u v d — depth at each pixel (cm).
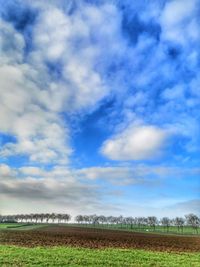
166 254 4116
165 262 3353
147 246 5366
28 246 4278
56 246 4425
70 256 3350
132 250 4359
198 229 18725
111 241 6191
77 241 5669
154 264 3198
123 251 4138
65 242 5272
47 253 3469
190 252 4675
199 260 3712
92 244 5128
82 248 4281
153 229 18438
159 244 6009
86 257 3350
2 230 9331
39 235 7062
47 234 7638
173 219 18800
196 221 18400
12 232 8175
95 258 3322
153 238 8288
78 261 3080
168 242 6856
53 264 2861
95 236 7738
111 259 3331
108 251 4041
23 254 3297
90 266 2878
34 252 3503
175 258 3738
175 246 5753
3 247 3881
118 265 3014
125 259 3378
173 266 3142
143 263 3198
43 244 4694
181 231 16812
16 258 3022
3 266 2614
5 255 3161
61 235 7431
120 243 5716
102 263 3061
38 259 3041
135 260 3366
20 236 6475
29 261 2905
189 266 3203
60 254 3444
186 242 7112
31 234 7406
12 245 4309
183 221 18538
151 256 3775
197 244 6581
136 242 6275
